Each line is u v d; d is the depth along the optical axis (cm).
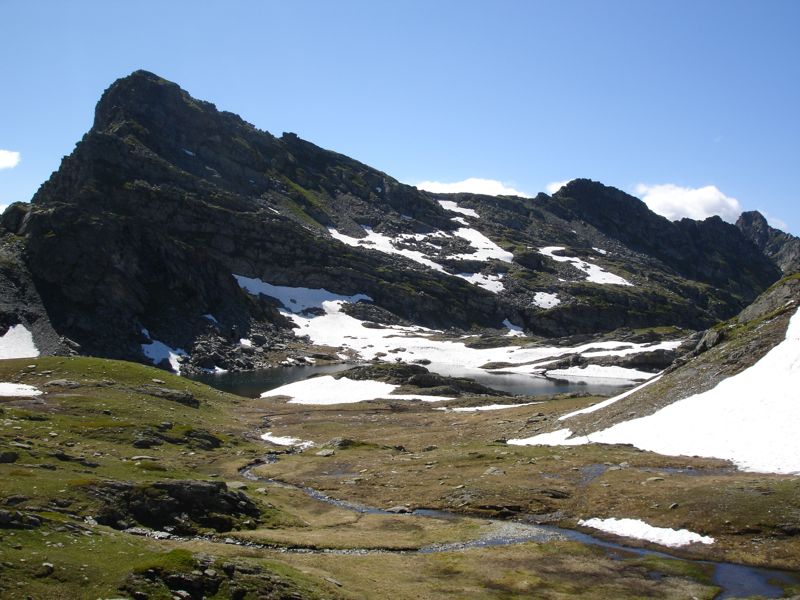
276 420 10844
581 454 6800
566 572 3959
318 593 3238
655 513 4825
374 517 5256
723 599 3519
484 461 6925
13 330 16838
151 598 2850
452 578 3847
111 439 6850
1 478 4266
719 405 6962
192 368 18488
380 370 15525
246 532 4475
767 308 9156
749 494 4806
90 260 19462
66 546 3180
